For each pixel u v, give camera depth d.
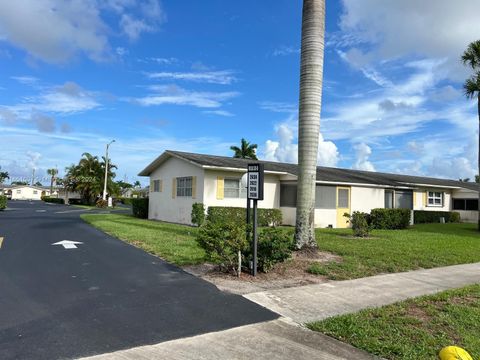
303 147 10.66
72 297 6.39
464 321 5.64
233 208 19.53
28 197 106.81
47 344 4.55
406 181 29.47
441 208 31.92
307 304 6.34
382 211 20.00
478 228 21.23
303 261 9.62
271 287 7.34
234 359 4.29
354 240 14.15
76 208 43.06
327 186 22.78
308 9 10.73
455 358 3.86
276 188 22.47
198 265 8.93
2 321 5.24
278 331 5.16
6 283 7.12
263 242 8.30
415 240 14.73
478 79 20.34
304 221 10.57
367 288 7.49
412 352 4.54
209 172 20.00
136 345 4.60
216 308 6.03
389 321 5.57
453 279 8.55
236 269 8.27
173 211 22.56
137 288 7.04
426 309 6.20
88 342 4.64
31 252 10.36
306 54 10.70
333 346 4.70
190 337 4.89
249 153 51.12
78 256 9.93
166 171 23.75
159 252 10.45
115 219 22.75
